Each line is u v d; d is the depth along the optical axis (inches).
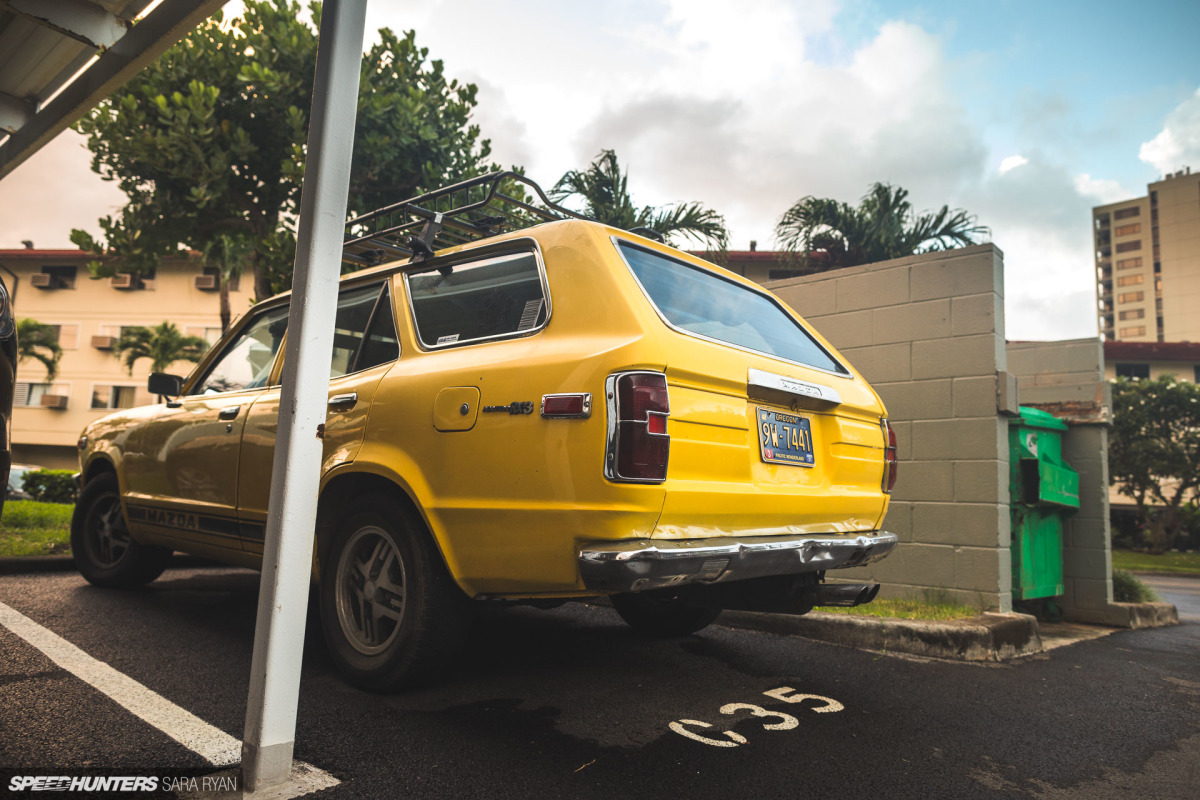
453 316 121.6
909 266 212.7
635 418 89.8
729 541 99.3
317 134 88.3
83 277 1227.2
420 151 406.3
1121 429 1013.2
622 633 169.5
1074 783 95.3
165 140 355.9
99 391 1203.2
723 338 116.7
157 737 93.4
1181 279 3238.2
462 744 97.0
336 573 121.4
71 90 149.3
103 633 143.4
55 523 308.5
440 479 105.9
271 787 81.1
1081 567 237.9
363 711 107.3
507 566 98.0
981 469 194.9
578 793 84.4
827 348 148.5
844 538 120.4
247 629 152.5
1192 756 107.0
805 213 506.3
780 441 114.3
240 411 146.6
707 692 125.3
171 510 159.6
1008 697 133.1
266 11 377.7
